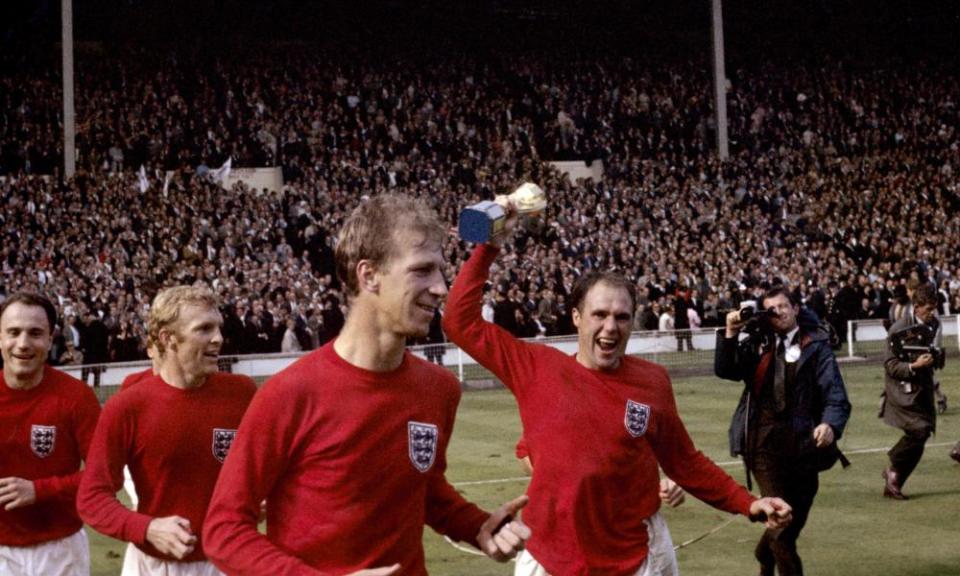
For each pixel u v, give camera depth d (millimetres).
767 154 40188
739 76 44875
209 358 4680
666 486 4973
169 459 4676
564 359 4781
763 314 7008
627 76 43812
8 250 26281
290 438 2977
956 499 10258
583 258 30266
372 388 3020
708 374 23828
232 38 43938
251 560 2867
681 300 27234
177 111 35375
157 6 42812
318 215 30844
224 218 29344
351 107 38250
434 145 36500
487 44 47281
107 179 30703
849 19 49781
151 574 4797
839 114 43281
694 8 49562
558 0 48188
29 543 5219
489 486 11523
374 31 46062
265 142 35125
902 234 35344
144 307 23125
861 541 8719
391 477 3031
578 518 4629
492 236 3604
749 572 7895
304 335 24172
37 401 5223
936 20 49875
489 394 21219
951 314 29172
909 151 41688
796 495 7020
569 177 37094
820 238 34688
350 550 3000
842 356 25281
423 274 2951
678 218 34344
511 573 8000
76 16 41406
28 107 34188
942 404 16594
